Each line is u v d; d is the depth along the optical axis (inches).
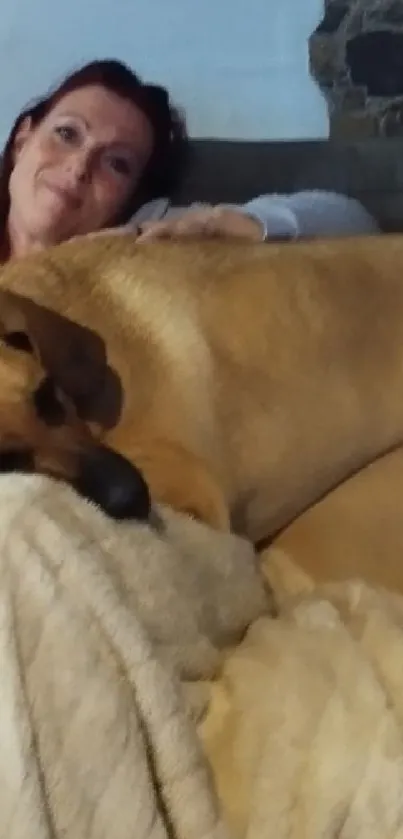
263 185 76.6
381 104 77.7
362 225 75.6
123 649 32.9
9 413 42.8
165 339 51.7
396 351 58.1
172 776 32.6
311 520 55.3
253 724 35.4
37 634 31.7
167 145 74.4
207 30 75.0
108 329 51.1
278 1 75.3
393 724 34.7
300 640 39.3
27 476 36.8
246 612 43.5
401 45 75.5
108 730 31.6
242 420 52.7
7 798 29.4
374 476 57.4
